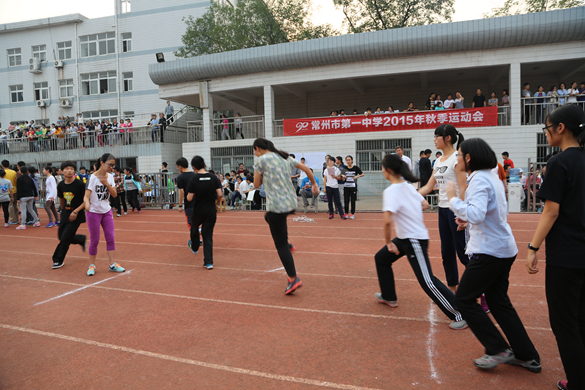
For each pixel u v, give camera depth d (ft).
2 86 103.24
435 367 9.89
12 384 9.64
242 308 14.40
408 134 55.42
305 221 36.81
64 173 21.06
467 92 69.62
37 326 13.28
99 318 13.84
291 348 11.10
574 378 8.23
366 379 9.41
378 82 70.95
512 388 8.90
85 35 96.99
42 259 23.90
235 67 62.80
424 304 14.34
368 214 41.27
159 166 69.62
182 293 16.38
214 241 28.22
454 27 51.75
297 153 60.90
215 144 66.54
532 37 49.60
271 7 83.87
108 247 20.16
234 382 9.45
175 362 10.51
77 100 97.71
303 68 61.05
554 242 8.41
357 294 15.65
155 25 91.61
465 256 13.75
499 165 17.60
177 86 68.33
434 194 43.42
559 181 8.20
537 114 52.47
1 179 38.37
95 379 9.78
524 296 14.96
